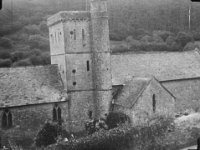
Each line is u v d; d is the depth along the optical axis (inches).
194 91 1884.8
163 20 4330.7
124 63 1736.0
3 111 1343.5
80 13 1508.4
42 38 3713.1
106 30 1507.1
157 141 1210.6
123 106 1433.3
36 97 1422.2
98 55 1507.1
